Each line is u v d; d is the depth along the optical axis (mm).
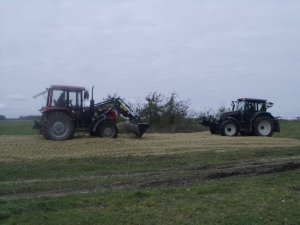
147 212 8844
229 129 24203
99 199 9805
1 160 15586
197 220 8375
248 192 10609
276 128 24922
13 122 59031
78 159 15953
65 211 8852
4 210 8727
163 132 30703
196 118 32219
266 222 8305
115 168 14219
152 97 31641
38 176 12758
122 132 23219
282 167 14258
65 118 20188
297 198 10008
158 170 13883
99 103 21844
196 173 13289
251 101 24859
